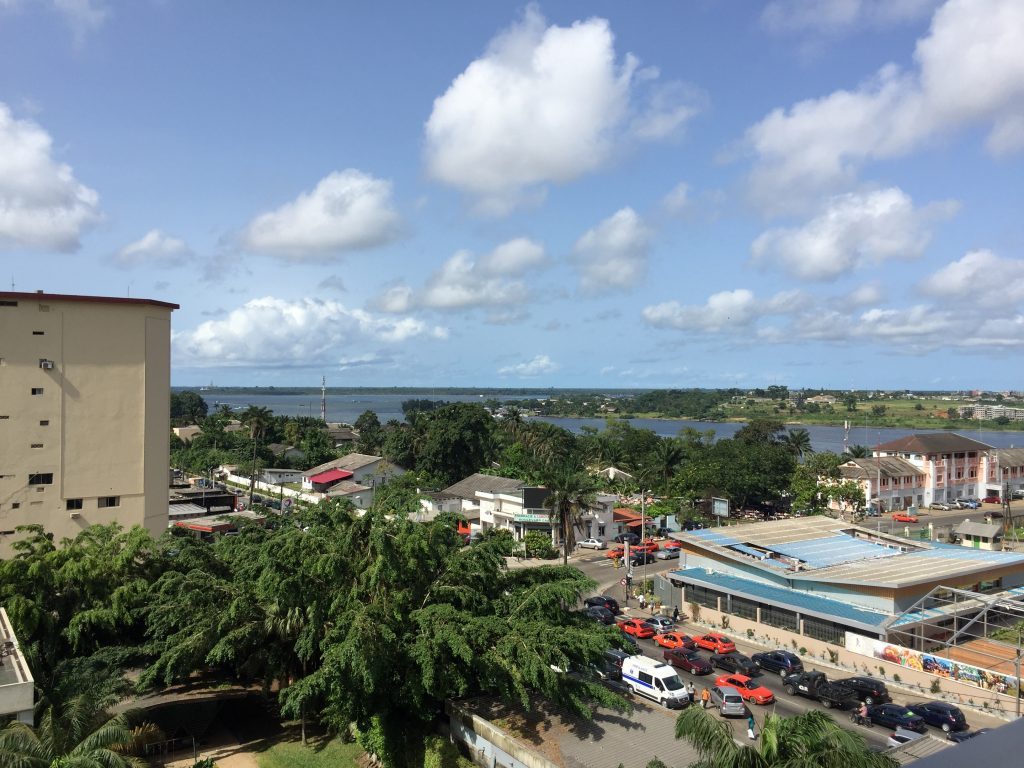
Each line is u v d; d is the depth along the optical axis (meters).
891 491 101.94
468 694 30.22
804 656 43.44
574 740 26.17
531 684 28.19
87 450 49.44
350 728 30.91
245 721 34.50
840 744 17.72
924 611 42.53
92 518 49.50
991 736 4.98
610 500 79.75
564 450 119.56
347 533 31.02
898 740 30.14
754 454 95.44
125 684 29.41
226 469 121.94
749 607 48.00
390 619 28.86
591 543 76.94
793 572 47.84
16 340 47.31
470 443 107.44
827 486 97.75
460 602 30.95
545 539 72.38
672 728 27.34
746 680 36.72
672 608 53.81
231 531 65.88
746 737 30.92
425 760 27.52
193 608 31.91
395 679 28.08
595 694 26.62
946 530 84.31
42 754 21.92
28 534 47.12
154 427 52.50
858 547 54.38
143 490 51.31
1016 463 114.50
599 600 53.81
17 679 24.66
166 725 31.52
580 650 27.38
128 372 50.97
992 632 45.19
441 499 84.50
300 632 31.56
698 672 39.62
